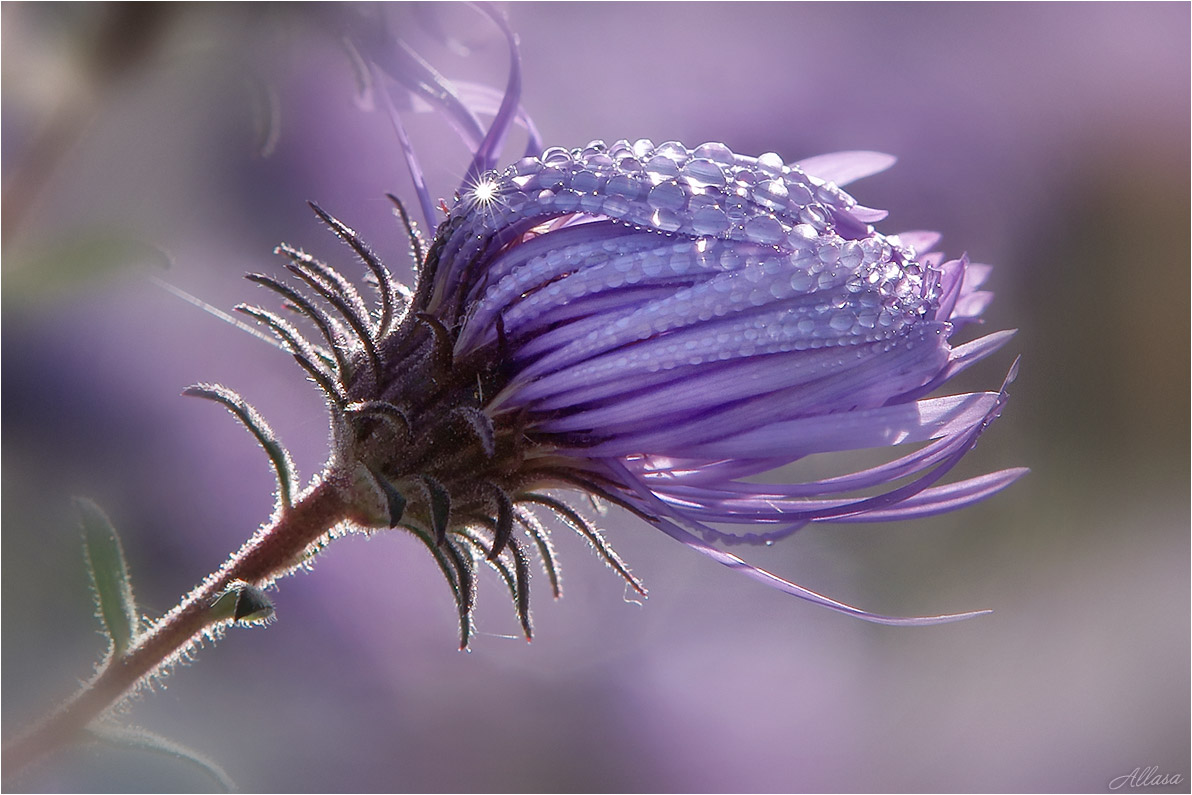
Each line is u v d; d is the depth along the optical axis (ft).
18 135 0.50
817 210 0.45
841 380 0.44
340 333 0.46
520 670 0.70
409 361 0.45
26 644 0.57
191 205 0.59
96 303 0.62
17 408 0.62
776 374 0.44
